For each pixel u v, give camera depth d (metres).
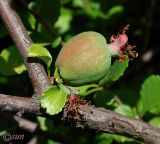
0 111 0.40
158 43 0.68
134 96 0.55
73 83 0.42
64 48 0.42
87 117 0.41
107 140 0.50
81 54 0.41
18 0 0.51
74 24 0.59
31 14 0.52
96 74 0.42
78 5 0.60
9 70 0.48
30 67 0.42
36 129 0.53
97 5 0.60
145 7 0.64
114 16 0.60
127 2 0.63
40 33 0.51
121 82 0.61
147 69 0.66
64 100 0.40
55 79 0.42
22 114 0.41
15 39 0.42
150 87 0.51
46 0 0.51
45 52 0.42
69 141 0.56
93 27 0.60
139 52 0.64
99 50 0.41
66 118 0.41
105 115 0.42
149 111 0.51
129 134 0.43
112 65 0.48
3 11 0.43
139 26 0.64
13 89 0.56
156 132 0.43
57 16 0.51
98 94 0.50
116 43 0.42
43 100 0.40
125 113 0.51
